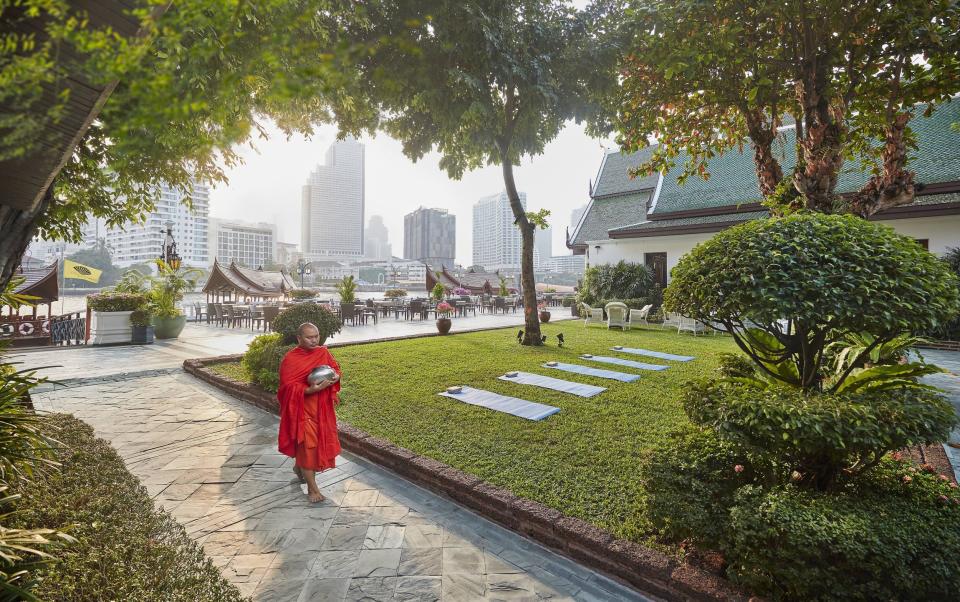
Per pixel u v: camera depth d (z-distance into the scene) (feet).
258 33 3.15
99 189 9.59
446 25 24.84
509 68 28.96
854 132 15.57
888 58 13.97
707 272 9.50
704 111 19.90
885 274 7.88
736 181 60.54
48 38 3.02
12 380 9.11
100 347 37.42
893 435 7.32
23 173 4.68
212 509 11.21
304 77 2.89
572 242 75.72
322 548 9.56
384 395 21.13
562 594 8.21
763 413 8.00
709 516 8.10
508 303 81.00
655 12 17.26
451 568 8.93
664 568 8.16
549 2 32.65
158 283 44.68
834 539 6.57
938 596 6.29
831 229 8.86
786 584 6.97
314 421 11.78
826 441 7.48
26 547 5.91
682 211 60.64
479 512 11.18
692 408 9.64
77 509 8.12
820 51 14.90
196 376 26.14
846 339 11.30
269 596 7.99
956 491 7.95
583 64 32.19
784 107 18.33
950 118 47.42
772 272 8.38
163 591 6.28
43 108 3.18
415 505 11.56
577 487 11.68
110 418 18.57
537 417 17.66
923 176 43.55
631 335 44.16
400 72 5.11
